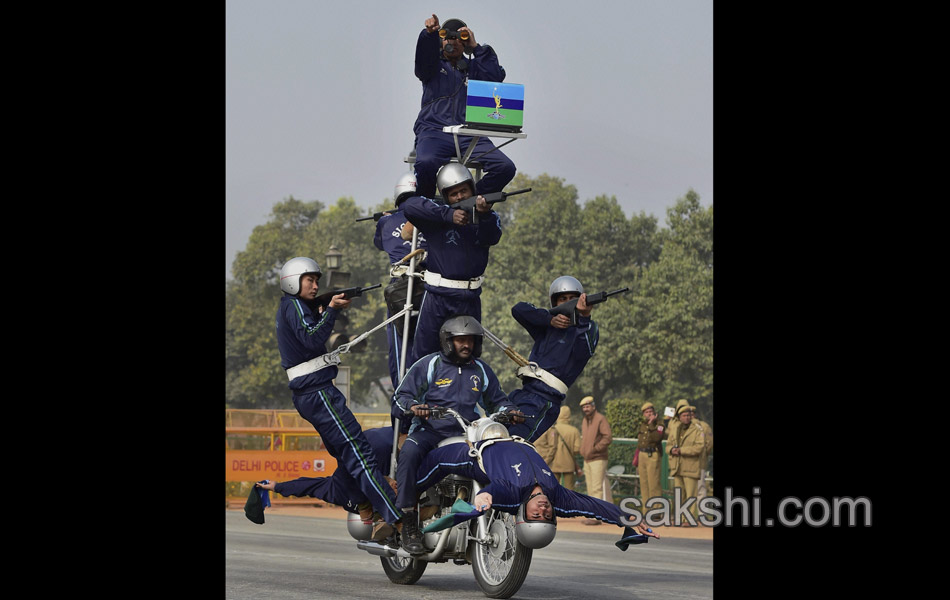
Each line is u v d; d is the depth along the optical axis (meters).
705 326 134.38
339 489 24.38
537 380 25.70
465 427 22.84
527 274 144.88
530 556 21.34
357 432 23.61
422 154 26.25
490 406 24.19
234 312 170.75
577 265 144.62
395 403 23.50
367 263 172.12
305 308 23.50
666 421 46.38
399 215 28.95
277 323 23.62
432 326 25.39
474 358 24.16
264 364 168.38
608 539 39.12
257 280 171.12
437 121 26.67
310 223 174.62
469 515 20.97
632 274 146.00
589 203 148.50
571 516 21.81
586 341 25.86
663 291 136.12
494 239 25.09
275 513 52.12
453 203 24.89
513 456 21.62
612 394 139.50
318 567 28.31
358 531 24.69
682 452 42.38
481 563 22.50
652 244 147.62
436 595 22.42
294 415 60.09
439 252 25.20
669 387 133.88
